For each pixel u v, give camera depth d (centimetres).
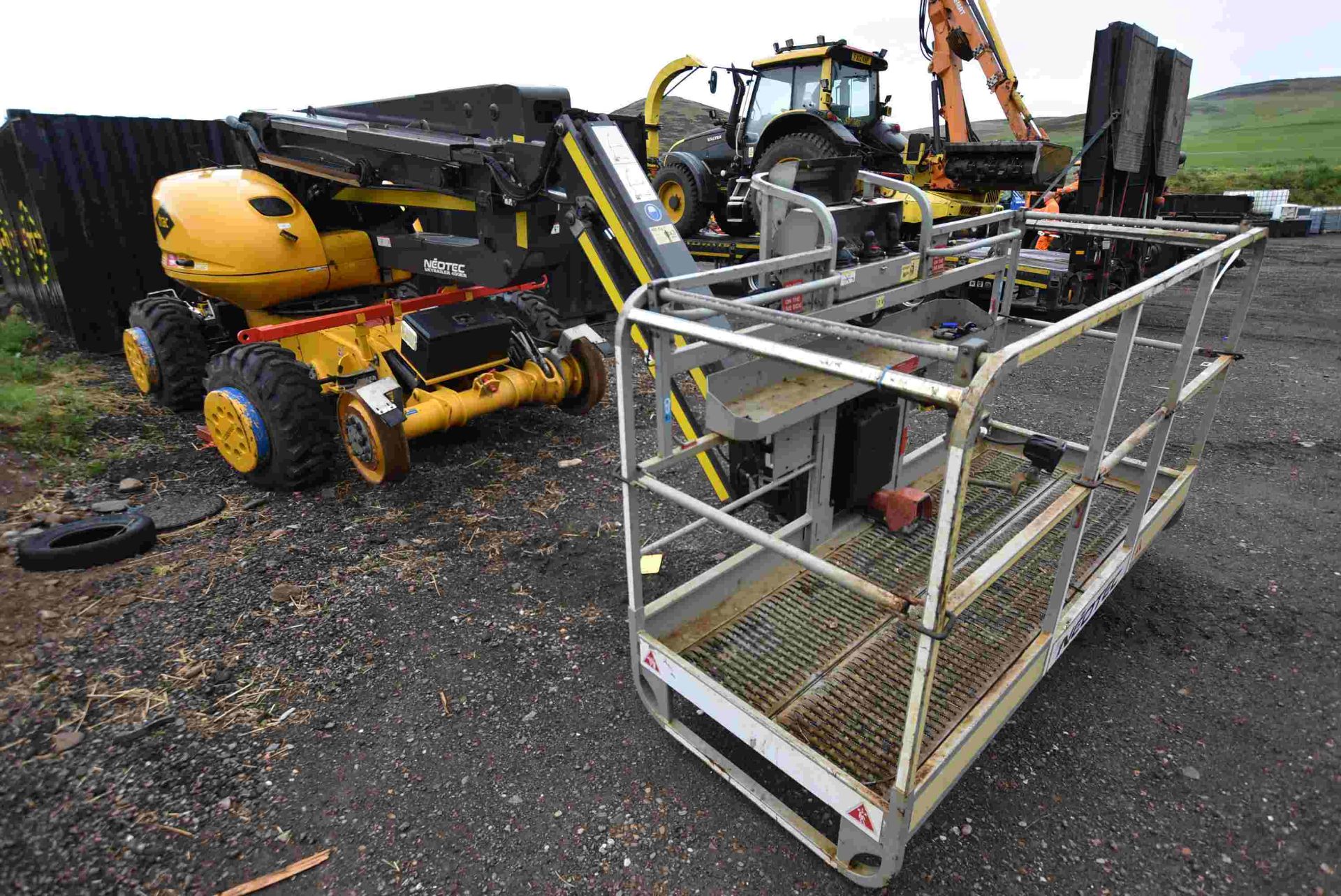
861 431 286
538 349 471
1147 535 291
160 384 511
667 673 220
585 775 226
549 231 369
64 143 588
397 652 278
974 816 212
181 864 196
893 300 289
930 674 147
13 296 802
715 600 259
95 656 271
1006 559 167
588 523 372
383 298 503
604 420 511
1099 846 202
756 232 811
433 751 234
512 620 297
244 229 415
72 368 600
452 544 353
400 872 195
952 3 794
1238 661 274
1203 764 229
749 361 248
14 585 308
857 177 333
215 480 417
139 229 638
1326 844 202
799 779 187
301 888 191
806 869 196
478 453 455
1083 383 588
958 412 126
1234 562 336
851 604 265
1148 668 271
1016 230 339
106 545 326
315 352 443
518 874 195
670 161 898
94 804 212
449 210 406
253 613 298
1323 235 1594
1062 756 233
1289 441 466
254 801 215
